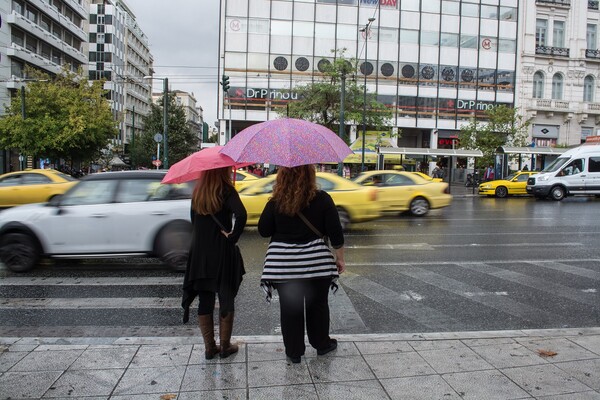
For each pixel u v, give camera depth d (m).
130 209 7.34
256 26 40.03
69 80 35.56
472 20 43.06
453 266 8.01
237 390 3.25
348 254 9.02
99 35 72.56
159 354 3.88
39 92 32.12
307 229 3.58
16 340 4.19
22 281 6.88
